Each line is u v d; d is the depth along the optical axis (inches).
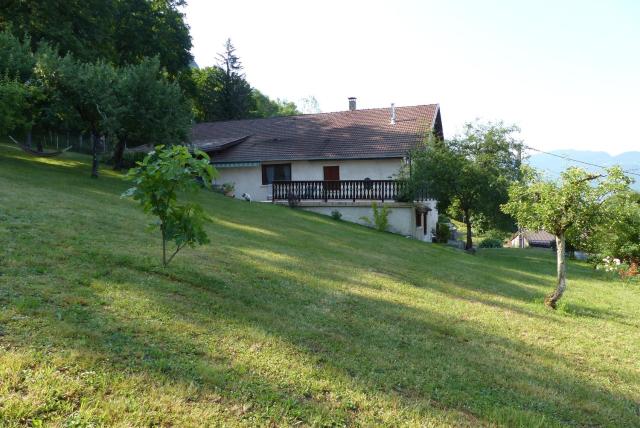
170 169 255.6
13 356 145.9
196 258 337.4
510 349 277.1
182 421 134.6
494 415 181.2
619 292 614.9
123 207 499.5
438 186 927.7
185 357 174.7
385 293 363.9
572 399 215.9
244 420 142.3
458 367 227.1
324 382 179.6
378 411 166.7
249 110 2588.6
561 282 435.8
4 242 269.9
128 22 1657.2
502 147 966.4
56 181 597.6
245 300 268.7
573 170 422.3
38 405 126.6
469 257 820.6
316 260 443.5
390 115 1274.6
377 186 1023.0
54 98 663.1
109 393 140.4
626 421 203.0
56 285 217.6
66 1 1216.2
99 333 176.9
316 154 1114.1
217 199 840.9
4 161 700.0
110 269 263.1
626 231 779.4
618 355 301.4
